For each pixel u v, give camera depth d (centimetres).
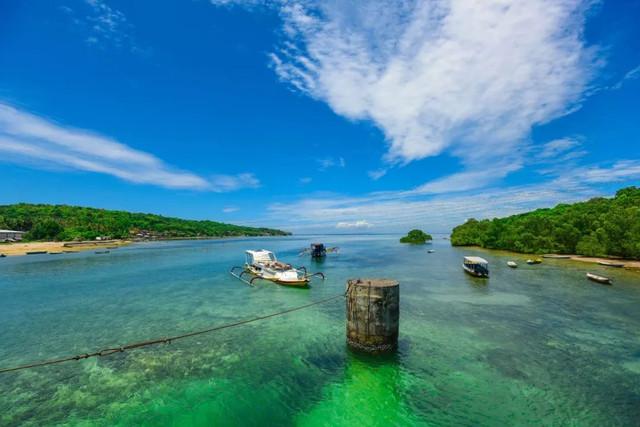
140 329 2245
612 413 1216
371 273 4556
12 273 5034
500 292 3170
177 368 1627
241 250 10062
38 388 1457
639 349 1770
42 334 2170
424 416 1212
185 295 3297
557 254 6506
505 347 1806
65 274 4888
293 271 3925
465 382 1446
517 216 10262
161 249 10650
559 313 2434
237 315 2550
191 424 1195
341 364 1633
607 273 4150
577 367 1573
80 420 1227
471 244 10350
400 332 2033
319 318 2431
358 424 1174
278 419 1215
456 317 2348
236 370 1596
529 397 1325
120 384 1482
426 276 4197
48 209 16950
